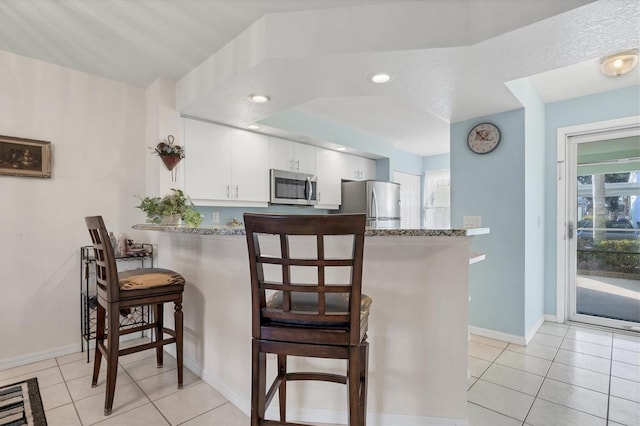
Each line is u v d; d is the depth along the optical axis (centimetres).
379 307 167
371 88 226
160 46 221
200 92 246
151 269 212
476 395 198
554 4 145
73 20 192
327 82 216
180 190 259
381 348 167
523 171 281
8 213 233
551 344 280
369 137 457
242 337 188
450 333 162
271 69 197
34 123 242
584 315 336
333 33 177
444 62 185
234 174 326
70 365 236
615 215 320
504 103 264
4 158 229
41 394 197
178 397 196
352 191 454
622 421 173
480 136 304
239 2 174
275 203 369
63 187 255
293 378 145
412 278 165
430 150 562
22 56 237
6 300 232
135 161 290
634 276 311
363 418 133
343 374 169
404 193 569
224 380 200
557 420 174
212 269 211
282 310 116
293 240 176
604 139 322
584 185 335
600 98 316
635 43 165
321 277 110
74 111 259
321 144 406
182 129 286
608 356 255
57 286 252
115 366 180
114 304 180
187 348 235
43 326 246
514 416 178
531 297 301
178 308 204
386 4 172
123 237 267
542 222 337
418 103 264
